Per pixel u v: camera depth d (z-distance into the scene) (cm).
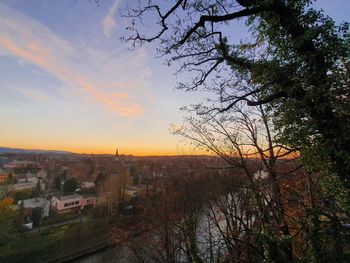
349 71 618
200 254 1600
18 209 4512
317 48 643
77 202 6444
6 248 3638
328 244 797
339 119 639
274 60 698
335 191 733
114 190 5256
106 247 3959
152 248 2009
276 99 753
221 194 1523
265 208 1017
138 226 2561
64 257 3678
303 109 679
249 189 1126
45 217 5375
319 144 666
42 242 3966
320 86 618
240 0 727
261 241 1018
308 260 852
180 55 830
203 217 1980
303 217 892
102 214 4978
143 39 769
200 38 804
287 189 1098
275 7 668
